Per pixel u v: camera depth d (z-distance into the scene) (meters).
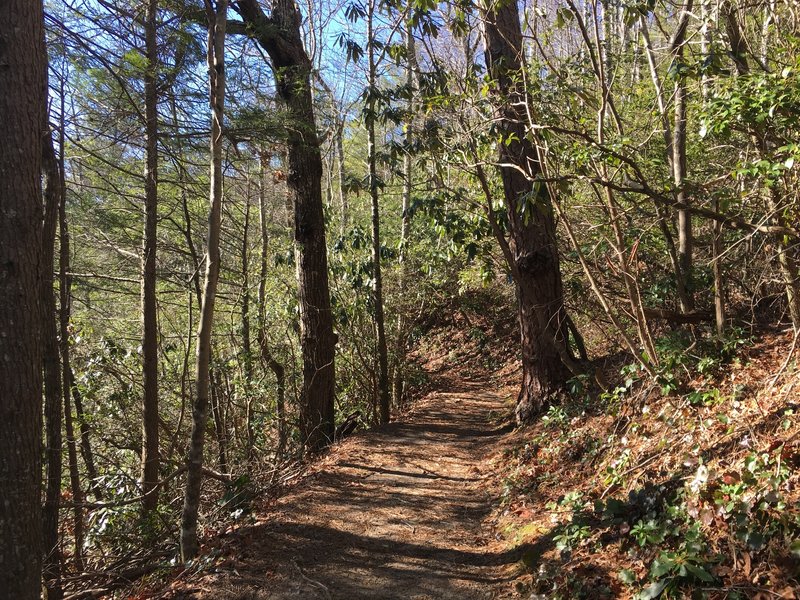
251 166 10.46
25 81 3.50
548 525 4.91
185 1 7.27
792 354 4.88
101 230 10.09
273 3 8.85
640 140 8.12
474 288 15.39
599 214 8.05
